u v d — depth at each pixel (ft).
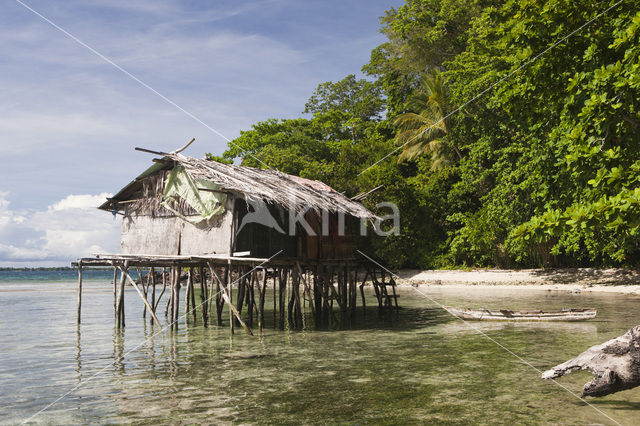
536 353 39.22
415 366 35.99
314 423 23.81
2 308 87.30
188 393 29.53
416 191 123.24
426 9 132.98
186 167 52.60
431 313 69.87
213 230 54.39
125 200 65.21
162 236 60.18
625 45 30.40
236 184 50.44
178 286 55.83
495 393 28.37
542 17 35.01
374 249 117.80
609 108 26.89
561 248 101.45
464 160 110.73
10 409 27.12
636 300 71.36
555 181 38.40
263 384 31.42
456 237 113.60
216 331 56.65
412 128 128.57
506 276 105.60
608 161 26.91
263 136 170.09
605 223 23.35
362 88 186.09
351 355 40.70
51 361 40.04
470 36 109.09
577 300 74.74
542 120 39.58
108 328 59.62
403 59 140.15
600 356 21.63
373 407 26.25
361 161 127.85
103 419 25.03
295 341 48.49
